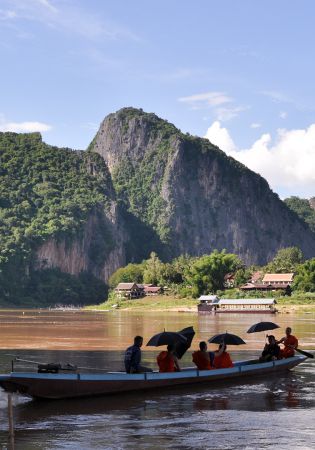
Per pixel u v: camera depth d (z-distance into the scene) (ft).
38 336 221.25
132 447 62.28
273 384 100.78
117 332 245.04
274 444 62.90
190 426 71.10
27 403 84.07
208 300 588.91
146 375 92.17
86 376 86.84
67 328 276.82
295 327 265.34
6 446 62.49
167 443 63.67
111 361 136.15
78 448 61.87
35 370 119.34
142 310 614.34
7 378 81.66
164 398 88.02
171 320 367.25
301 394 91.86
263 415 76.89
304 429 69.15
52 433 68.03
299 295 609.42
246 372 104.12
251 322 333.62
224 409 80.74
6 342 192.24
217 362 103.76
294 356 117.19
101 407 81.66
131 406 82.43
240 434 67.15
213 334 226.99
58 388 84.79
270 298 581.53
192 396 89.71
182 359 137.08
